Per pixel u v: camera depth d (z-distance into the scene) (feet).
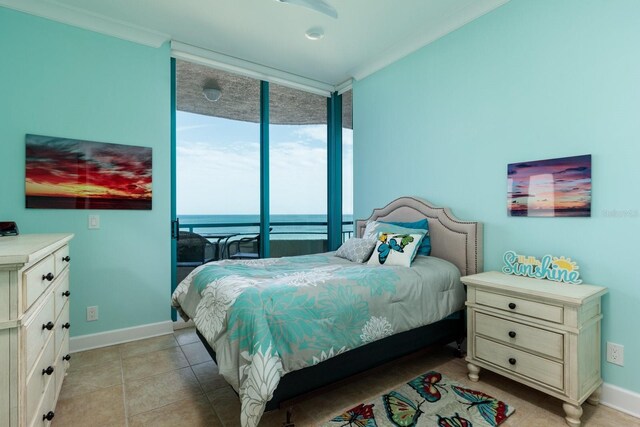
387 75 11.20
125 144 9.22
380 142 11.51
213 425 5.58
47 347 4.96
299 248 13.55
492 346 6.62
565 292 5.74
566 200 6.78
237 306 5.16
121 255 9.20
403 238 8.33
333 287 5.98
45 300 4.85
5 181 7.75
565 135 6.83
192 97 11.26
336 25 9.36
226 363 4.91
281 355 4.94
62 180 8.35
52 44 8.28
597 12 6.37
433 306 7.23
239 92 12.10
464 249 8.49
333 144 13.96
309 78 12.98
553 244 7.03
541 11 7.23
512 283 6.51
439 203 9.52
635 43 5.89
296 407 6.05
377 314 6.29
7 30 7.79
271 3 8.36
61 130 8.36
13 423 3.64
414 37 9.91
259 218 12.41
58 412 5.92
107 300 9.00
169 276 9.95
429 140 9.79
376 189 11.68
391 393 6.50
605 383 6.16
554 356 5.66
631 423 5.60
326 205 14.12
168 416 5.83
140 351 8.59
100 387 6.78
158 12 8.69
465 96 8.80
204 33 9.75
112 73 9.05
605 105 6.25
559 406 6.05
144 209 9.50
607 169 6.23
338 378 5.93
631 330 5.91
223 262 8.05
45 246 4.49
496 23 8.09
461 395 6.42
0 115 7.70
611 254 6.17
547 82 7.13
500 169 8.02
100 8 8.47
